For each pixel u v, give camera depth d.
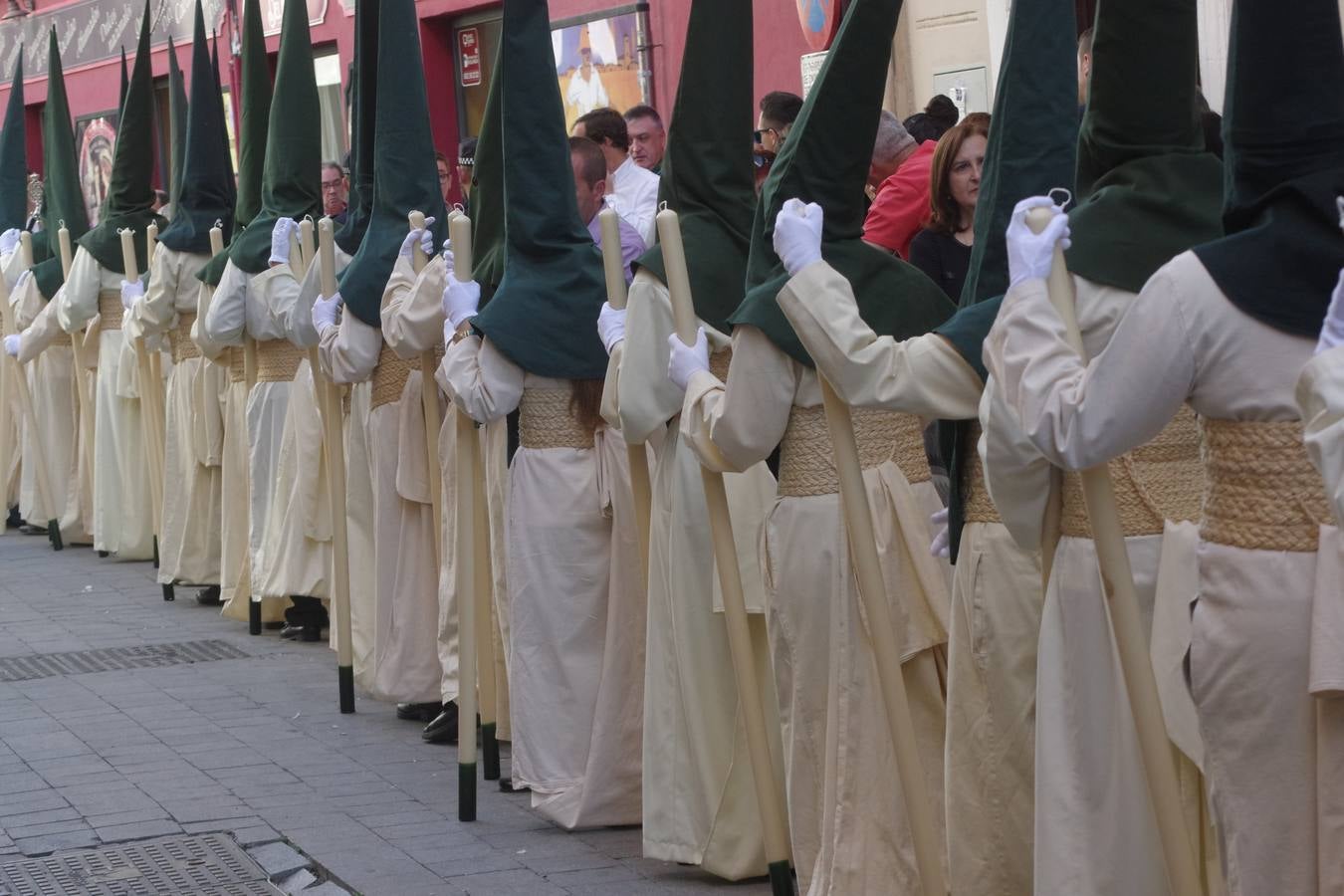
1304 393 3.13
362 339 7.59
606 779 6.11
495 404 6.15
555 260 6.24
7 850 6.09
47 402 13.38
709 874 5.60
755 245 4.97
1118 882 3.94
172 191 11.83
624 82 15.94
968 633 4.48
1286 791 3.42
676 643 5.58
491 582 7.02
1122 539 3.71
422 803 6.50
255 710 8.06
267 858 5.93
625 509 6.18
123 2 24.66
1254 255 3.40
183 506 10.79
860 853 4.78
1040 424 3.58
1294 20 3.38
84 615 10.61
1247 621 3.42
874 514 4.82
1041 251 3.69
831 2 12.90
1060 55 4.45
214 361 10.36
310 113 9.31
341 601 7.94
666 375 5.51
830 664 4.84
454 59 18.97
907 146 7.38
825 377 4.46
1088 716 3.96
